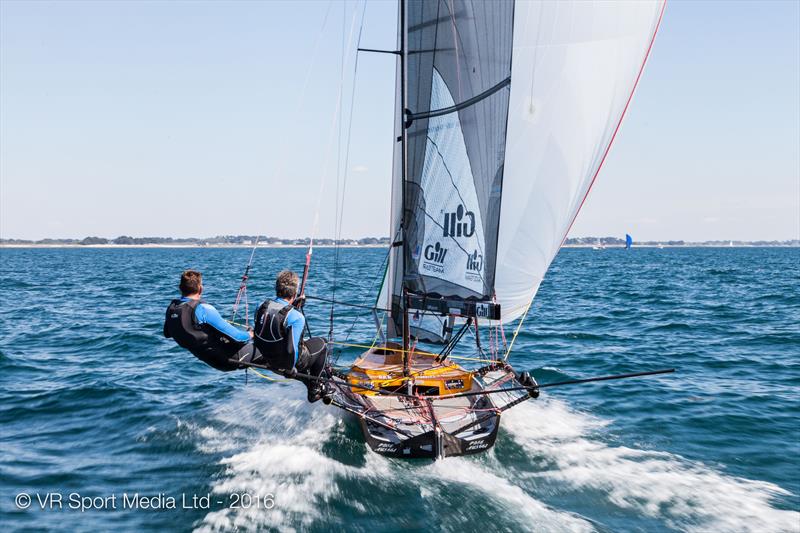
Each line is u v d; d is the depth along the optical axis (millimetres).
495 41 7258
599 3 8367
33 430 8094
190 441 7574
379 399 7770
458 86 7574
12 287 31922
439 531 5320
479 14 7328
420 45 7758
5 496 6043
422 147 7898
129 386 10289
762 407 8930
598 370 11609
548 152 8797
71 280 37875
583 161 8836
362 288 28484
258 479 6391
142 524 5473
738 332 15680
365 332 15977
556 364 12148
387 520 5520
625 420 8367
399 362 8539
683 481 6332
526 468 6664
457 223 7766
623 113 8773
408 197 8062
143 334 15703
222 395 9719
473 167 7598
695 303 22750
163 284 34031
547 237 9047
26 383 10531
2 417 8641
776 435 7734
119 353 13445
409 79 7875
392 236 9000
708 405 9055
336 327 16750
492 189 7504
